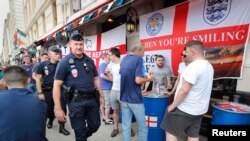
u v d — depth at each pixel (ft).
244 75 11.36
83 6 31.27
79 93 9.62
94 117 10.27
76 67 9.66
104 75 16.11
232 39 11.14
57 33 36.58
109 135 14.47
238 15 10.80
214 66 12.07
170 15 14.67
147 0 18.31
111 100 14.10
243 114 9.20
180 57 14.06
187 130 9.25
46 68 14.93
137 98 10.69
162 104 11.83
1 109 5.90
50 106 15.42
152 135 12.08
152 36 16.34
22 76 6.56
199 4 12.69
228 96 12.26
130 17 20.01
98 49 23.34
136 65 10.48
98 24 27.25
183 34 13.76
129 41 20.94
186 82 8.30
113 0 17.33
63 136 14.61
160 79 14.99
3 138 5.75
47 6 57.31
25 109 6.06
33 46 63.93
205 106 8.69
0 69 20.02
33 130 6.04
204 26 12.47
